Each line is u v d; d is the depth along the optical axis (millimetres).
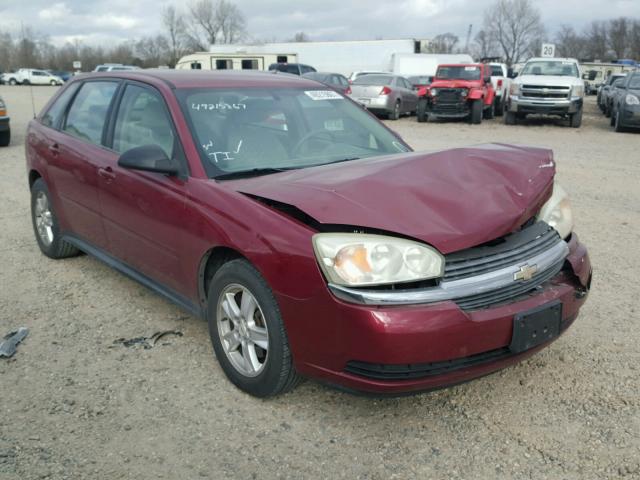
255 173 3561
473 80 19328
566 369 3533
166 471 2707
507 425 3021
